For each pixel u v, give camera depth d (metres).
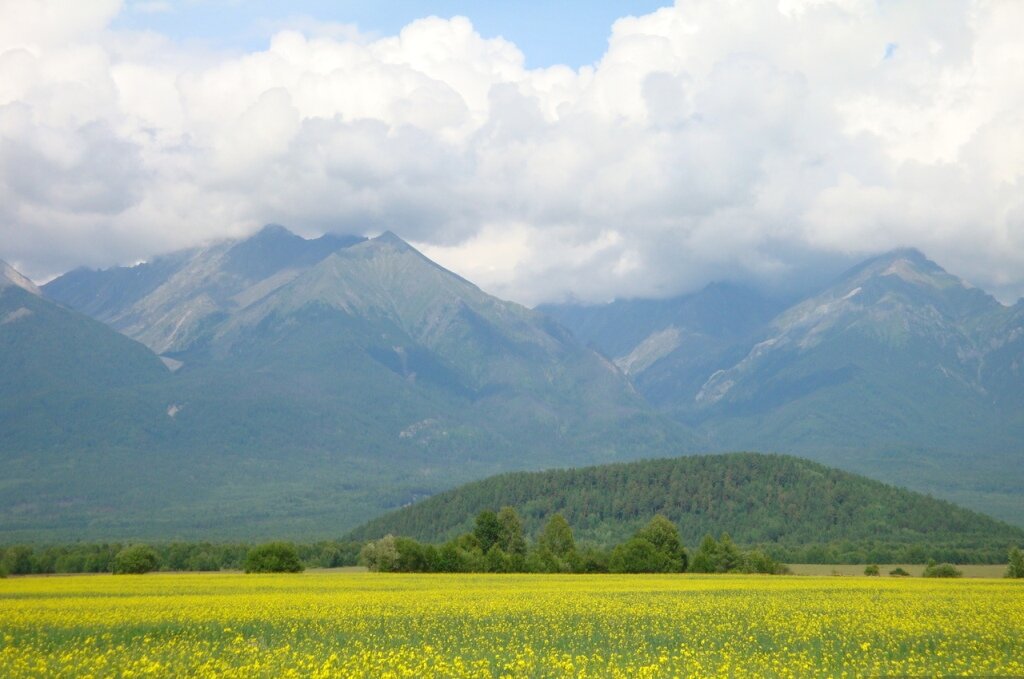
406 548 142.25
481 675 43.00
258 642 52.09
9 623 57.53
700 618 62.91
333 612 64.50
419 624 59.53
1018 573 139.12
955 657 48.00
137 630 55.62
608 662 46.41
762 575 139.12
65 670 43.38
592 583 104.19
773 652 49.75
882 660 47.59
